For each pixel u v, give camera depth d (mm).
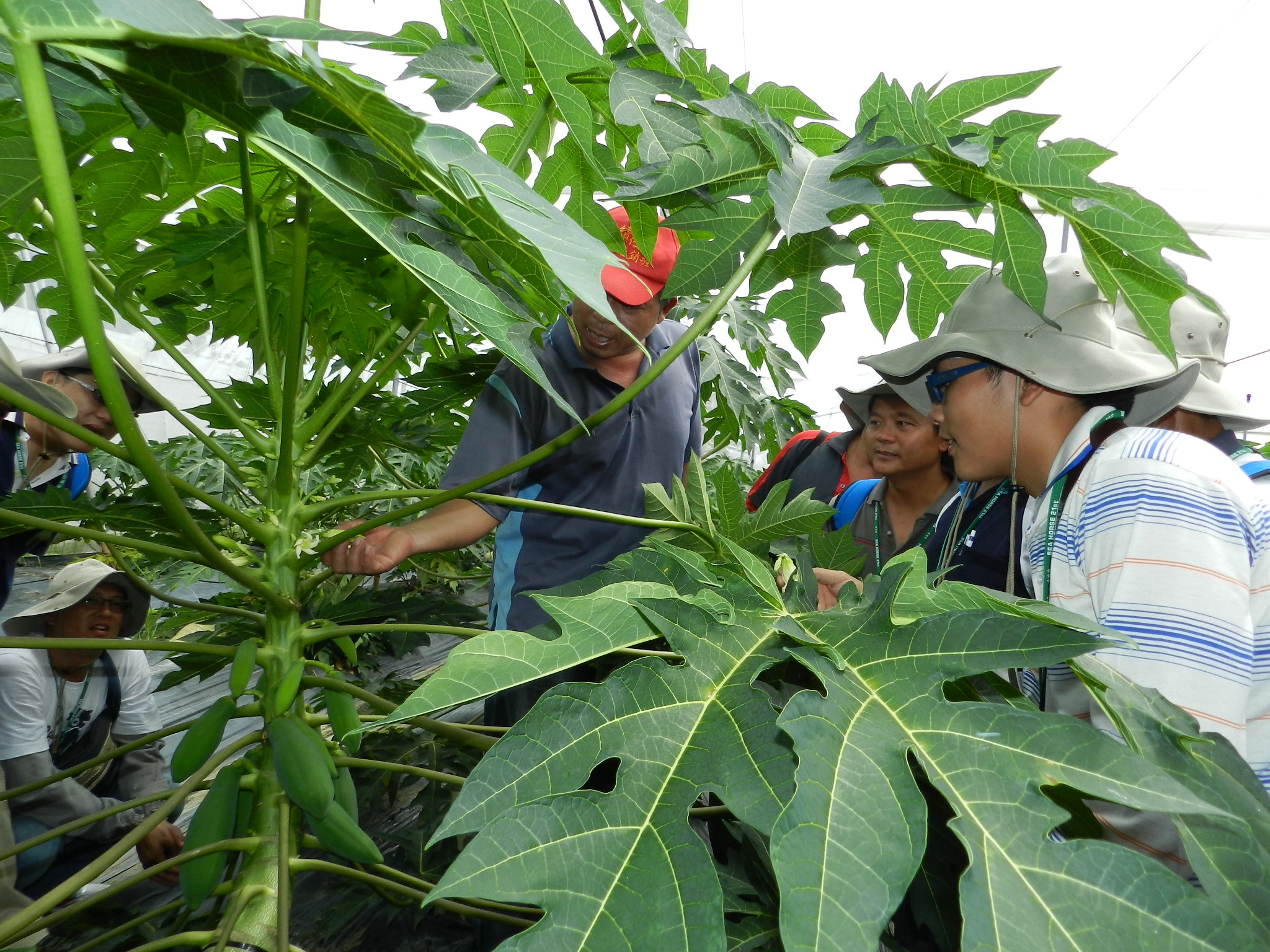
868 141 799
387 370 1115
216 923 875
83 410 2094
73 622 1998
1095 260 953
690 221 930
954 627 556
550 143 1120
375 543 1241
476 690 514
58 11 399
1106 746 470
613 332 1560
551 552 1675
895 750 486
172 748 2348
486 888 407
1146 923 398
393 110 461
